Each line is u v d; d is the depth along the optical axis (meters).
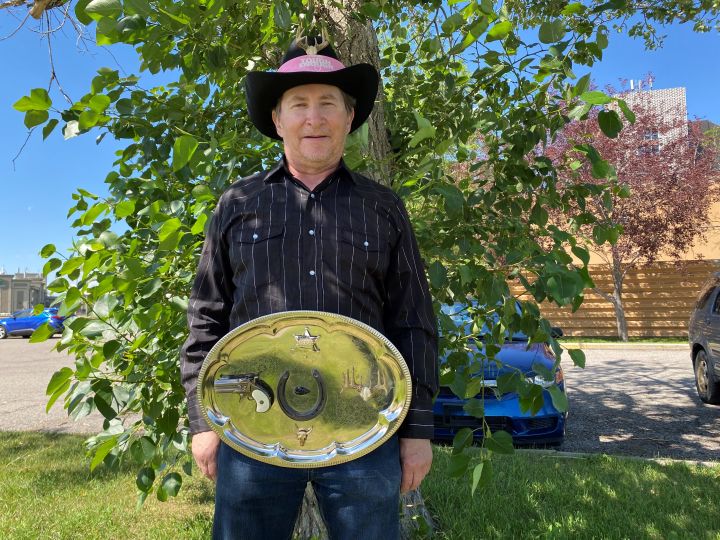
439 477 3.86
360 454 1.42
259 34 2.33
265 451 1.44
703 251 16.69
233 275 1.57
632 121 1.74
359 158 1.93
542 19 3.08
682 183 14.91
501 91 2.74
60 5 2.90
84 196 2.27
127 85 2.31
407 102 2.94
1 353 16.28
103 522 3.38
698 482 3.77
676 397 7.57
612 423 6.15
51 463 4.70
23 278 42.97
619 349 14.06
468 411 1.89
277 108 1.67
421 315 1.58
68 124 2.10
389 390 1.44
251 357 1.43
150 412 2.18
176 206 2.12
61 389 1.97
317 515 2.65
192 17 1.77
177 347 2.22
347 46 2.70
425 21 3.21
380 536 1.45
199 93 2.37
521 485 3.66
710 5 4.06
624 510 3.31
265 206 1.54
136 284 2.00
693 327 7.48
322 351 1.42
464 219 2.43
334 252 1.49
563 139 12.41
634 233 14.66
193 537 3.17
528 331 2.10
